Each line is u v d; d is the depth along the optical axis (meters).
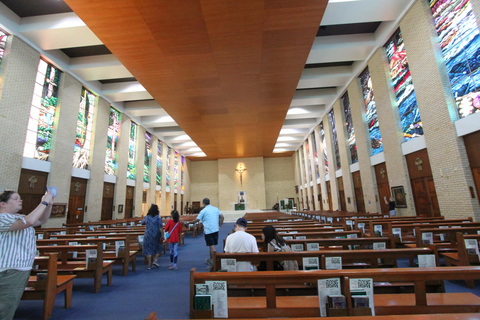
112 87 14.19
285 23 7.15
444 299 2.25
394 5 8.75
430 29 7.98
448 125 7.45
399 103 9.96
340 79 13.85
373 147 12.12
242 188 28.52
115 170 15.94
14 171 8.63
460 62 7.14
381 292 2.71
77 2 6.16
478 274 1.94
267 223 8.21
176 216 5.75
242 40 7.84
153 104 16.73
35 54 9.65
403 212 9.80
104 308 3.45
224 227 16.50
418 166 9.01
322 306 1.85
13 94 8.67
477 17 6.31
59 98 11.10
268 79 10.34
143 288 4.27
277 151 29.52
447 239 5.20
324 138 19.56
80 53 11.44
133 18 6.76
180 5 6.38
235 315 2.06
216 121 15.53
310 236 4.87
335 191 17.23
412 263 4.73
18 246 2.16
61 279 3.51
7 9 8.62
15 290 2.09
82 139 12.84
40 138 10.12
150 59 8.72
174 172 26.36
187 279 4.78
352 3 8.53
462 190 7.07
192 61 8.89
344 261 3.96
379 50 10.79
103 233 6.65
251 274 1.98
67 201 11.23
